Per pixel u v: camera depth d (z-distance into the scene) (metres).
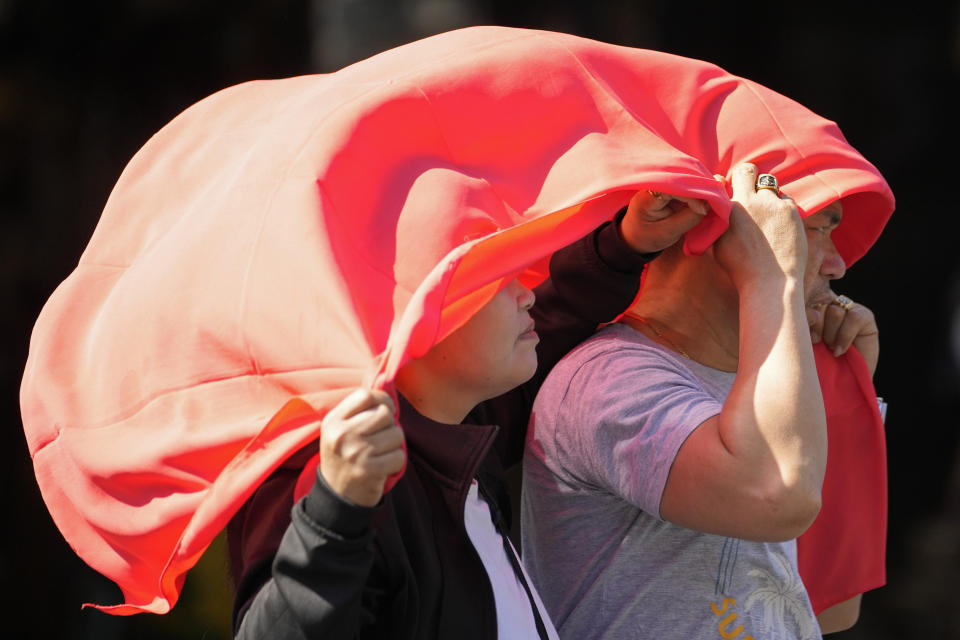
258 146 6.30
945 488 35.22
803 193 7.07
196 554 5.64
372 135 6.08
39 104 24.92
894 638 28.31
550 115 6.46
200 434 5.66
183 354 5.86
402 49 6.86
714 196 6.40
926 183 43.53
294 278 5.60
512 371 6.24
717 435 6.39
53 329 6.43
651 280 7.55
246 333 5.67
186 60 25.61
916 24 42.59
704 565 7.03
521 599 6.32
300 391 5.45
